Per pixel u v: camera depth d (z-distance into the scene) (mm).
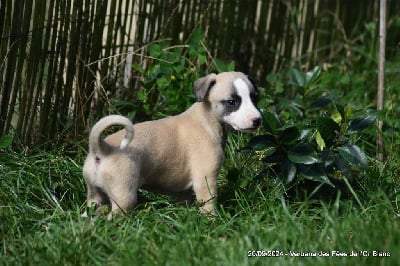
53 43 7105
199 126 6211
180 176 6152
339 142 6438
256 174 6727
